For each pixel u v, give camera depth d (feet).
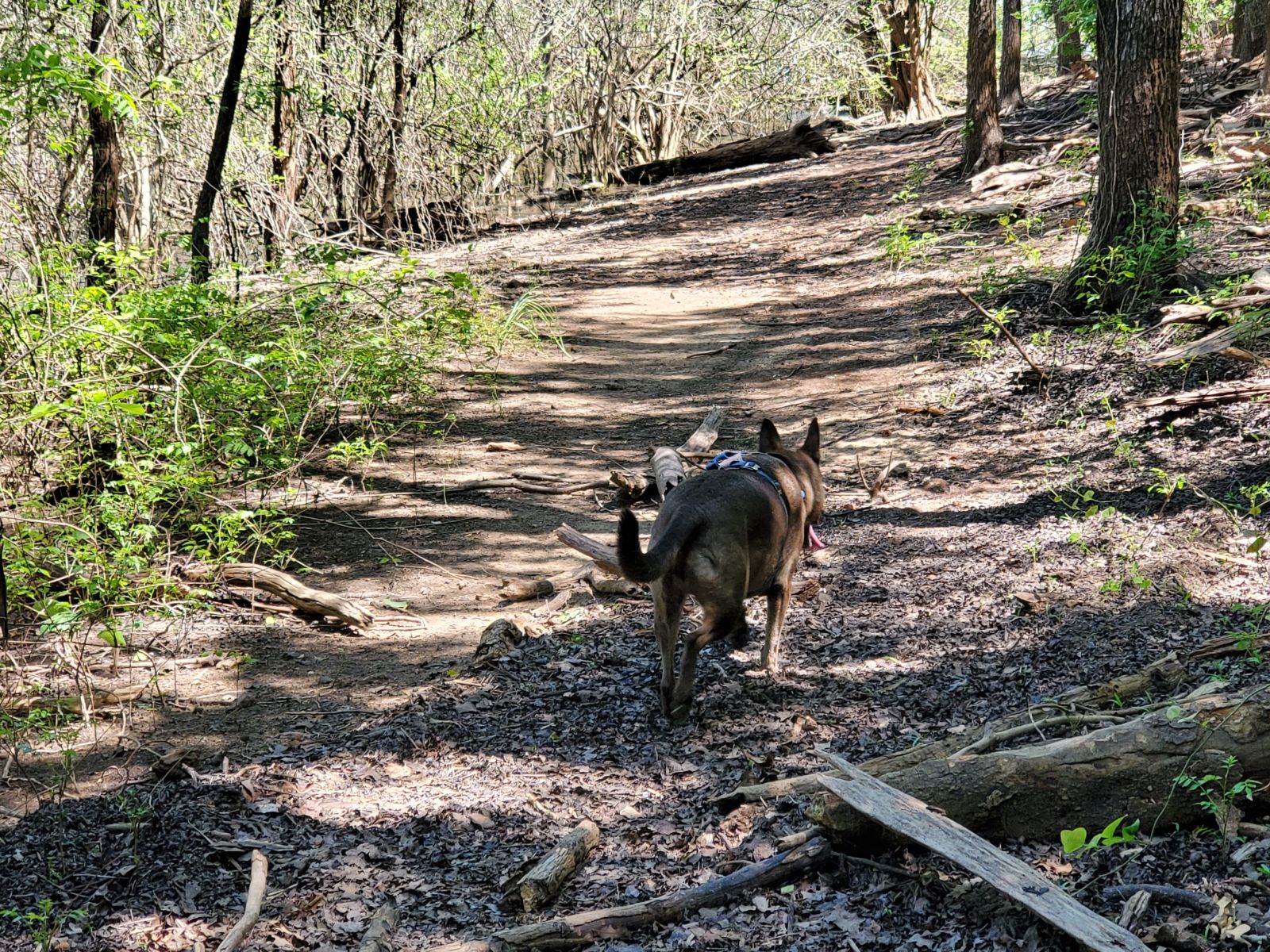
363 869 15.99
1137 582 22.66
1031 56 153.89
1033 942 12.73
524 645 24.27
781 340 50.01
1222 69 74.33
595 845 16.22
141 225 53.52
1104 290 40.40
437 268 65.16
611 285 63.87
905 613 24.06
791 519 21.01
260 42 66.13
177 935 14.55
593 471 36.47
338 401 34.47
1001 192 63.46
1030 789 14.58
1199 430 30.45
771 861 14.89
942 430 36.27
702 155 108.27
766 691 21.24
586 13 103.40
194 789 18.21
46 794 18.47
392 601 27.35
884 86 122.21
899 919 13.76
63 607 22.80
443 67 84.84
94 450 28.37
